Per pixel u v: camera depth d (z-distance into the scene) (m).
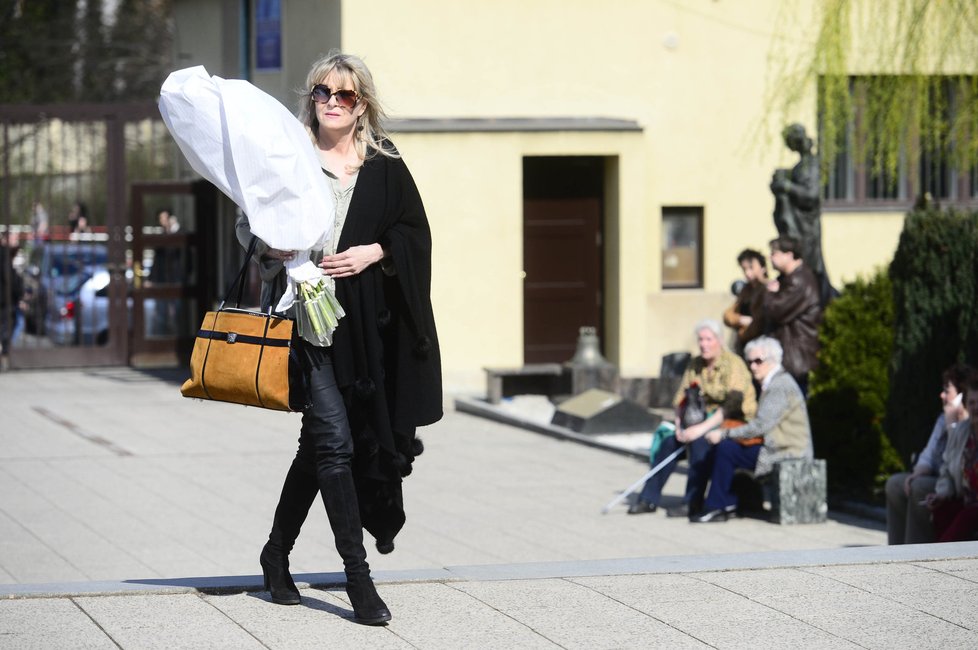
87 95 105.06
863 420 32.56
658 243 51.16
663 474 30.88
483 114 49.72
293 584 16.14
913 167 44.81
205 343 14.91
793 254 33.75
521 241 49.25
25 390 51.44
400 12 48.88
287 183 14.48
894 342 29.77
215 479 34.38
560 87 50.22
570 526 29.58
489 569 17.97
